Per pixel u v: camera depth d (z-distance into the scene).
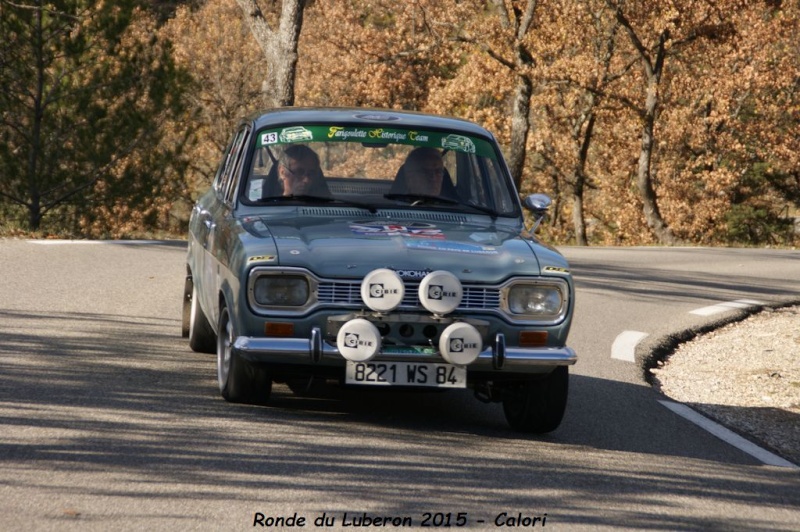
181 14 191.25
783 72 175.38
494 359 23.86
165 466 20.50
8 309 38.53
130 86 88.75
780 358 41.34
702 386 35.75
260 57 182.88
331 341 23.50
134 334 35.50
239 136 31.27
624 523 19.02
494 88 165.12
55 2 84.06
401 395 29.30
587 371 35.75
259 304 23.47
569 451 24.36
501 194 28.98
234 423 24.20
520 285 24.30
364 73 172.38
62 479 19.36
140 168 91.75
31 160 87.62
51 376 28.08
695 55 174.50
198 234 31.81
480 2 152.38
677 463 24.06
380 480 20.55
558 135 181.62
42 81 86.56
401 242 24.64
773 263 85.06
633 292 59.78
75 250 59.31
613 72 175.25
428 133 29.25
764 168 190.38
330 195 27.95
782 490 22.41
